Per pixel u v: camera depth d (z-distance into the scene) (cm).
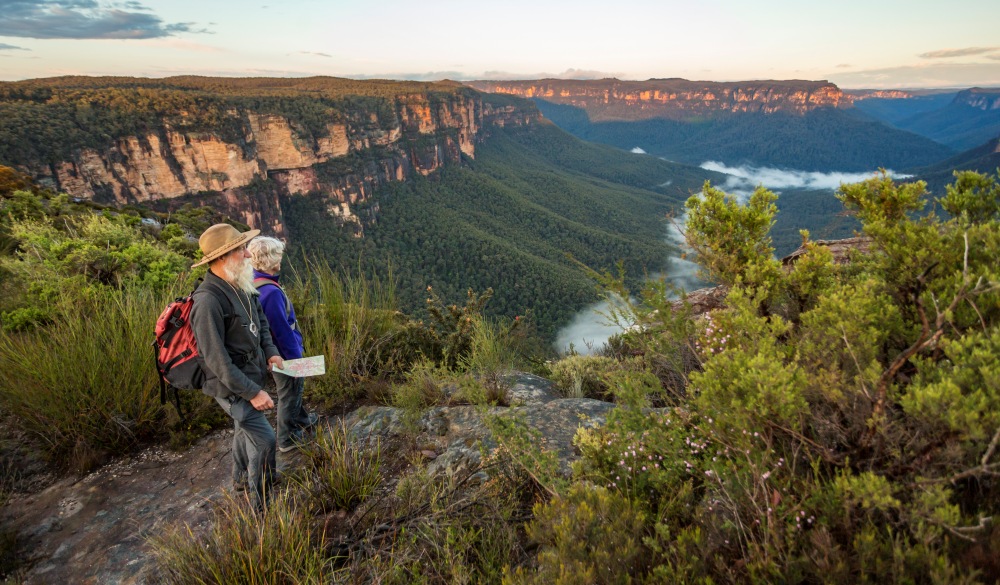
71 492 292
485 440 285
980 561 86
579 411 315
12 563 236
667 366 253
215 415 368
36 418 322
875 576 93
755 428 130
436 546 173
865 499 96
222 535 201
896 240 173
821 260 216
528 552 176
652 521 139
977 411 85
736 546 123
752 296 233
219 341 241
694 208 281
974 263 146
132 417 346
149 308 445
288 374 286
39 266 568
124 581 217
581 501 136
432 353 470
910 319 164
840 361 140
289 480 270
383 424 337
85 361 347
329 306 471
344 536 209
